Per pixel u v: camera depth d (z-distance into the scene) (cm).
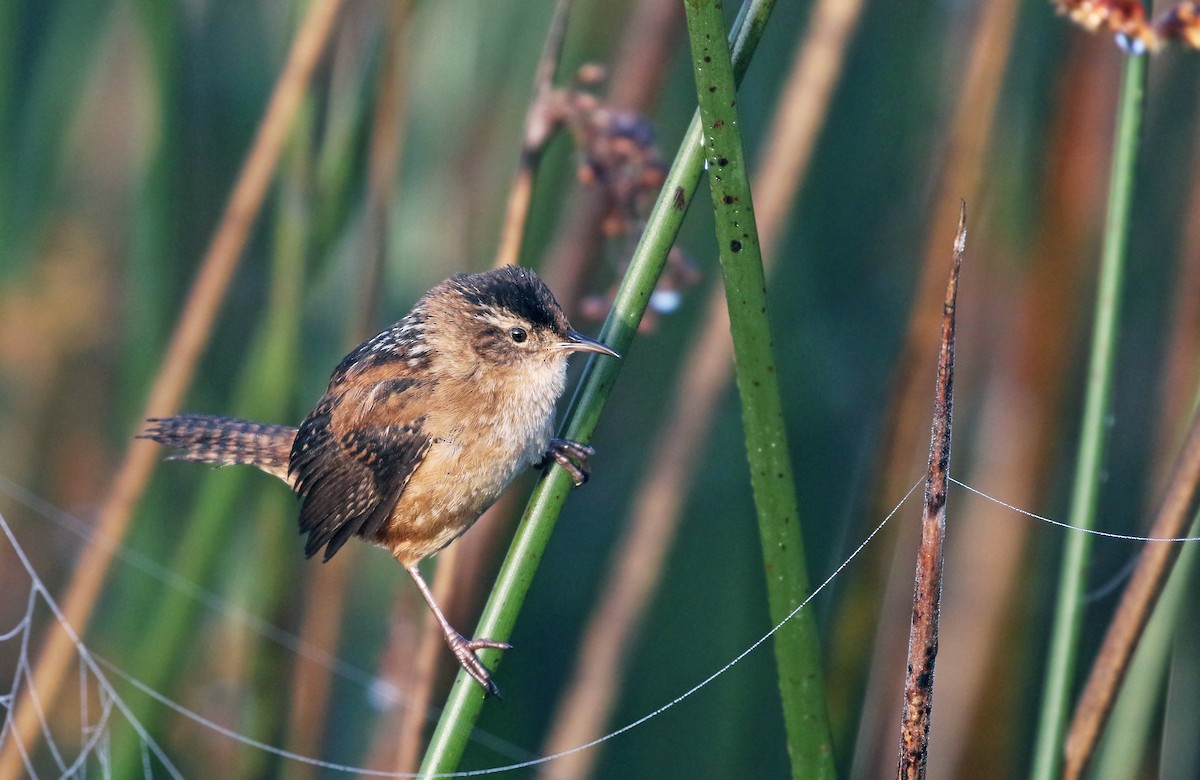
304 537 1045
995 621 872
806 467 1051
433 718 983
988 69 850
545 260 1090
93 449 1202
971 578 885
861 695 839
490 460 792
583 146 850
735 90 523
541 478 612
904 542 932
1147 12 627
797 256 1089
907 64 1145
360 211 1070
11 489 1167
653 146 848
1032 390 864
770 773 1002
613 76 1083
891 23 1140
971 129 852
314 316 1127
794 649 563
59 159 1133
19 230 1108
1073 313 856
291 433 860
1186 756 821
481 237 1143
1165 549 625
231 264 885
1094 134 848
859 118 1139
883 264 1143
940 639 895
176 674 983
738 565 1044
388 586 1152
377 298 964
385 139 942
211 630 1067
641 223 856
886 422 855
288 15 973
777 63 1130
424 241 1152
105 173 1293
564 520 1141
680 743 1007
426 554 823
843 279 1140
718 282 969
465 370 793
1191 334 863
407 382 796
